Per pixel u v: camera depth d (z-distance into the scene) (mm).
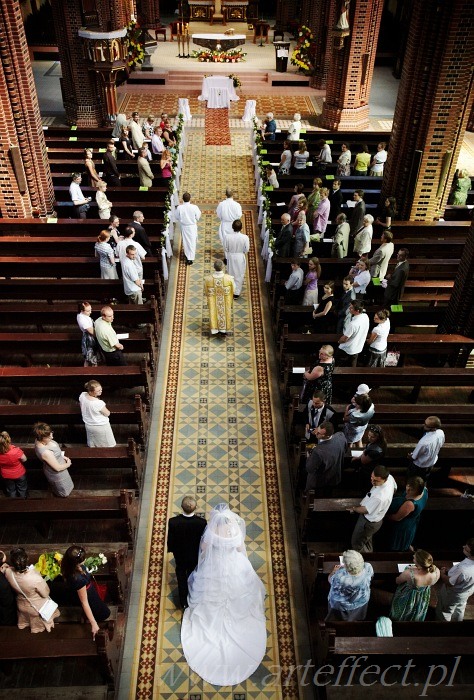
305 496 7520
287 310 11219
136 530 8141
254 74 26297
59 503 7355
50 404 9734
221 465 9250
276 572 7785
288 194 15398
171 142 18172
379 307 11203
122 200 15250
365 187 16156
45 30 30125
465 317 10680
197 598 6812
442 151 13617
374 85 28312
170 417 10086
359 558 5867
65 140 17688
